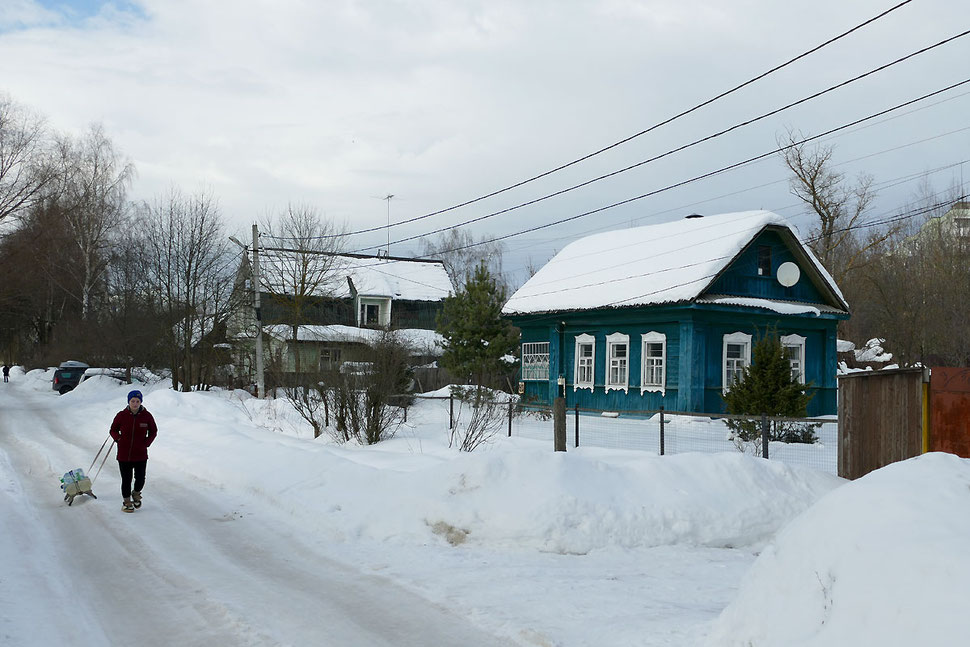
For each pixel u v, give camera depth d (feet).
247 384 129.49
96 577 25.98
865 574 14.94
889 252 168.86
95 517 35.37
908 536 14.99
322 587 24.90
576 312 95.86
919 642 13.08
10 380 192.03
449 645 19.86
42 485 43.73
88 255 162.09
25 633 20.25
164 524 34.06
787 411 60.23
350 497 35.70
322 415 63.31
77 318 170.40
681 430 72.23
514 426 72.28
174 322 124.47
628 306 88.89
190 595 24.06
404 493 34.01
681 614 21.45
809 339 93.04
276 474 41.98
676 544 30.37
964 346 124.26
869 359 149.89
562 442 43.47
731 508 31.83
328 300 149.89
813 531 17.17
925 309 136.67
